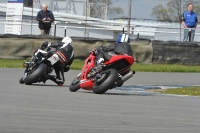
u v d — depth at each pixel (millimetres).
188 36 74000
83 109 29156
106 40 69938
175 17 80625
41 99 33000
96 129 23188
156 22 82062
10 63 65625
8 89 38562
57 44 43000
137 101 34344
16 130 22281
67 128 23156
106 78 37406
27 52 70125
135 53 70000
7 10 82062
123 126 24203
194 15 74000
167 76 58656
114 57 36688
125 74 37781
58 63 42844
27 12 93438
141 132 22922
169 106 32188
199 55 70812
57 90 39500
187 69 66438
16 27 82625
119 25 86125
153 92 42344
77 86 38438
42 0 102000
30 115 26266
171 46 70500
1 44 70062
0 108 28250
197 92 42125
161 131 23312
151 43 70375
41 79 42906
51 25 78000
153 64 70188
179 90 43406
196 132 23391
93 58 37844
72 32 91750
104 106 30844
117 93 40281
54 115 26578
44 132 22094
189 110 30609
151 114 28297
